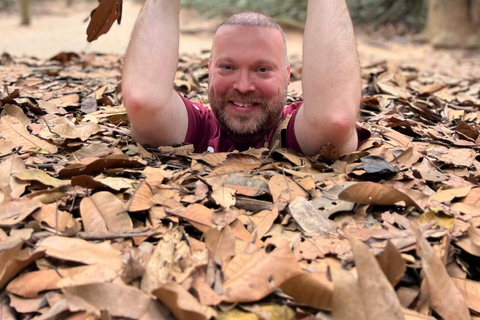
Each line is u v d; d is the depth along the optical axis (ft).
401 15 18.35
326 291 2.02
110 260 2.16
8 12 19.48
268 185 2.77
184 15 18.99
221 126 3.52
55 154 3.22
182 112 3.47
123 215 2.44
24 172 2.72
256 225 2.48
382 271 2.05
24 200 2.45
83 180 2.62
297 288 2.04
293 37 14.56
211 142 3.54
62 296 2.05
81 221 2.46
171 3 3.22
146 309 1.97
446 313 2.09
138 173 2.88
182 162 3.17
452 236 2.42
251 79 3.32
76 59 7.09
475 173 3.19
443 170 3.25
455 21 15.14
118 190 2.66
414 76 6.98
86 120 3.98
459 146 3.72
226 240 2.30
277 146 3.38
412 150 3.23
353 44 3.09
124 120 4.05
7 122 3.42
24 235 2.30
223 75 3.35
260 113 3.40
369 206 2.63
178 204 2.58
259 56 3.29
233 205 2.60
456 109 5.28
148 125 3.24
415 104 4.85
